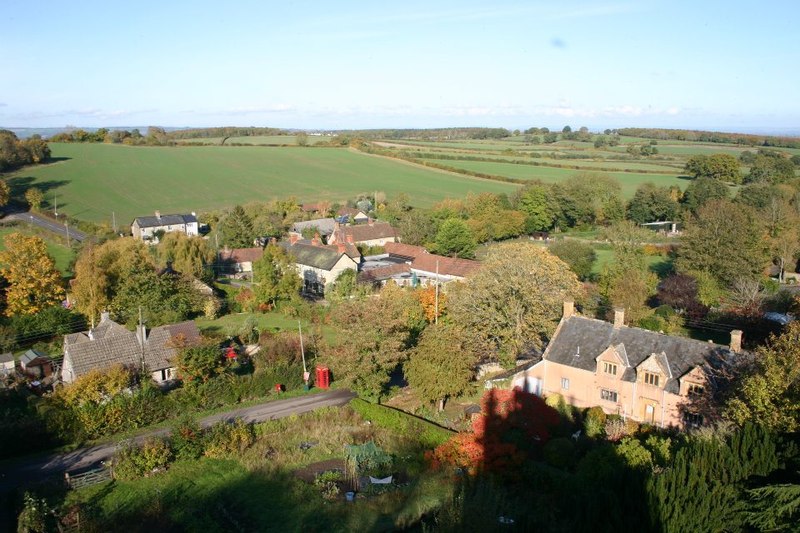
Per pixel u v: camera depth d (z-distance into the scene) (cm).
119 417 5234
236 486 4350
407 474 4512
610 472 3644
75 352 5919
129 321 7919
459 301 6750
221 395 5812
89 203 16000
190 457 4734
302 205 16675
